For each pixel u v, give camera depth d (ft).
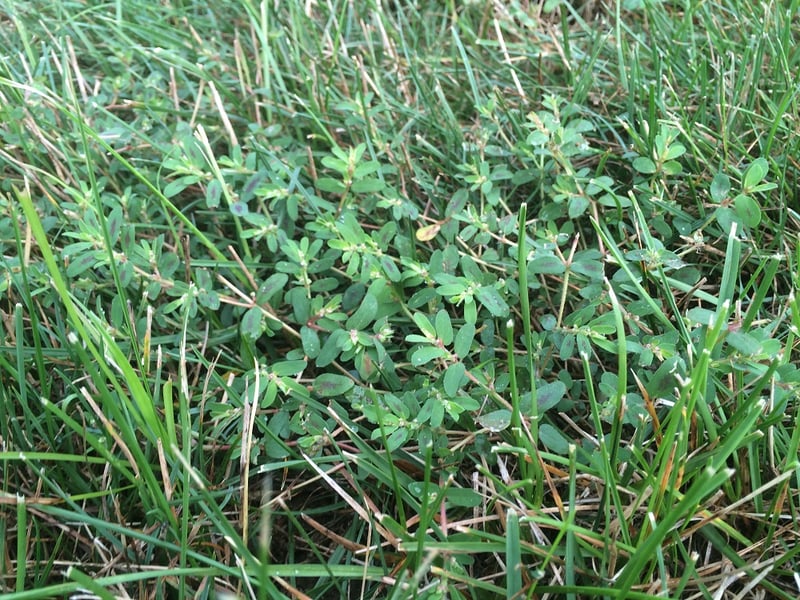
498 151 1.01
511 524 0.63
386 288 0.83
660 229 0.87
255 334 0.82
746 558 0.70
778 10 1.13
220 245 1.00
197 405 0.83
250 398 0.78
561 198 0.90
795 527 0.69
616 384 0.73
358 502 0.77
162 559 0.73
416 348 0.82
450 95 1.24
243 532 0.71
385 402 0.75
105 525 0.65
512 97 1.20
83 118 1.07
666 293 0.77
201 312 0.91
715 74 1.15
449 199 1.01
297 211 0.95
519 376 0.80
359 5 1.40
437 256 0.84
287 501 0.79
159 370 0.77
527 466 0.72
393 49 1.26
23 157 1.08
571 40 1.32
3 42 1.30
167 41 1.28
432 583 0.66
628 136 1.07
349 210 0.96
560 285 0.91
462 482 0.78
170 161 0.93
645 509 0.71
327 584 0.71
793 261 0.88
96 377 0.65
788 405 0.77
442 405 0.72
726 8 1.26
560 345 0.78
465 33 1.30
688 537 0.72
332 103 1.19
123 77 1.18
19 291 0.84
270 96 1.16
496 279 0.85
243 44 1.32
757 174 0.81
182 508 0.71
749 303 0.88
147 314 0.83
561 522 0.64
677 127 0.95
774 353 0.67
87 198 0.93
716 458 0.62
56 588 0.59
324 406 0.77
